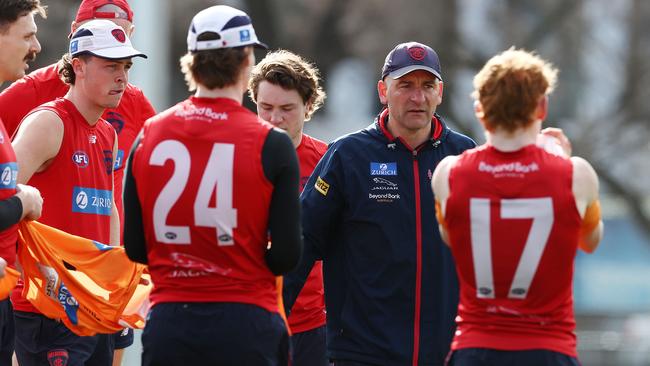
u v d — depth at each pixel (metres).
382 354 22.02
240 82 17.44
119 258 21.86
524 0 101.62
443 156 22.53
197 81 17.34
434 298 22.06
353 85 124.19
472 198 16.89
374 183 22.27
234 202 16.94
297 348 25.11
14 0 19.70
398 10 101.94
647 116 97.69
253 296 17.16
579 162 16.98
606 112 99.38
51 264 21.31
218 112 17.20
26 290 21.64
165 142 17.17
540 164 16.83
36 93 24.80
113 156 23.75
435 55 22.05
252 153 16.97
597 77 100.50
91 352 23.23
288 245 17.08
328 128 125.81
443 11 100.12
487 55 100.38
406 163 22.34
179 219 17.00
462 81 100.75
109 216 23.48
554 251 16.67
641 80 98.25
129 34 25.62
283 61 24.09
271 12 103.19
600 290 85.88
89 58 22.20
